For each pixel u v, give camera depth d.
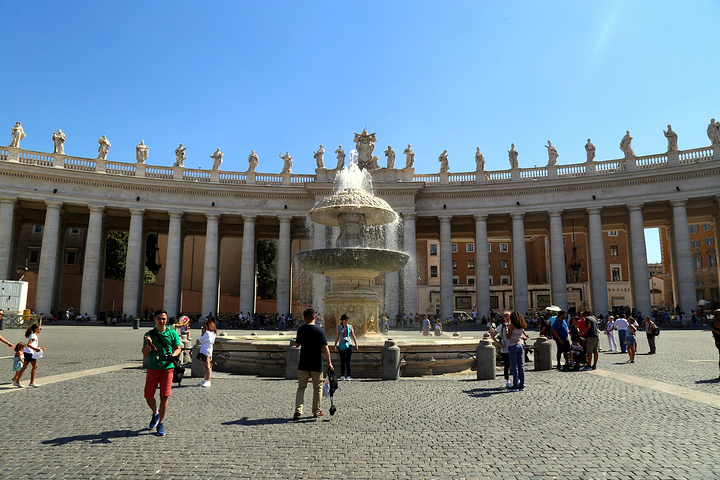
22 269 46.06
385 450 5.84
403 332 28.05
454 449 5.87
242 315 39.28
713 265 62.50
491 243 70.75
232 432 6.66
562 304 39.00
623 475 4.96
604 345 22.92
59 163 39.00
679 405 8.33
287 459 5.50
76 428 6.84
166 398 6.60
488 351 11.59
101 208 39.34
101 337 24.67
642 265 37.53
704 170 36.41
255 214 42.00
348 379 11.38
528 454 5.67
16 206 39.22
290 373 11.54
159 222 46.34
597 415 7.63
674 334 28.16
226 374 12.55
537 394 9.55
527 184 40.53
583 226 48.94
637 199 38.38
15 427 6.89
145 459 5.50
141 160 41.00
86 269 38.31
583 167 40.38
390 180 42.06
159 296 51.59
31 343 10.33
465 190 41.62
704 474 4.98
